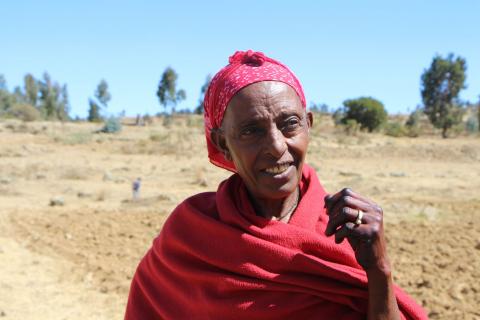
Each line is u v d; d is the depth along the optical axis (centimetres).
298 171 191
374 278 168
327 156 2966
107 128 4256
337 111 7006
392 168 2477
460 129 5581
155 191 1738
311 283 182
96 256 966
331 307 184
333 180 1983
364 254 167
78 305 751
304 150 190
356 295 182
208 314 193
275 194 188
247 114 184
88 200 1581
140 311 223
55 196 1619
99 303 758
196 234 204
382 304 169
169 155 2859
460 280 809
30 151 2877
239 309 185
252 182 192
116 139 3634
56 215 1323
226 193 206
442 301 726
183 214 212
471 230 1129
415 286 788
